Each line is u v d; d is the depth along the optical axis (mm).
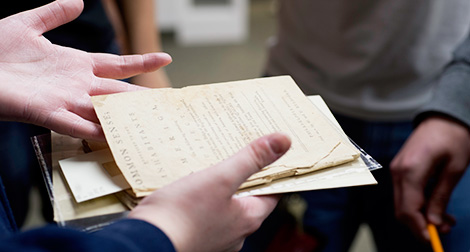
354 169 587
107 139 582
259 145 538
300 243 1036
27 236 445
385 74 947
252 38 2566
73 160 589
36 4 823
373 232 1053
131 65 675
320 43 980
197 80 2168
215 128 604
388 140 989
